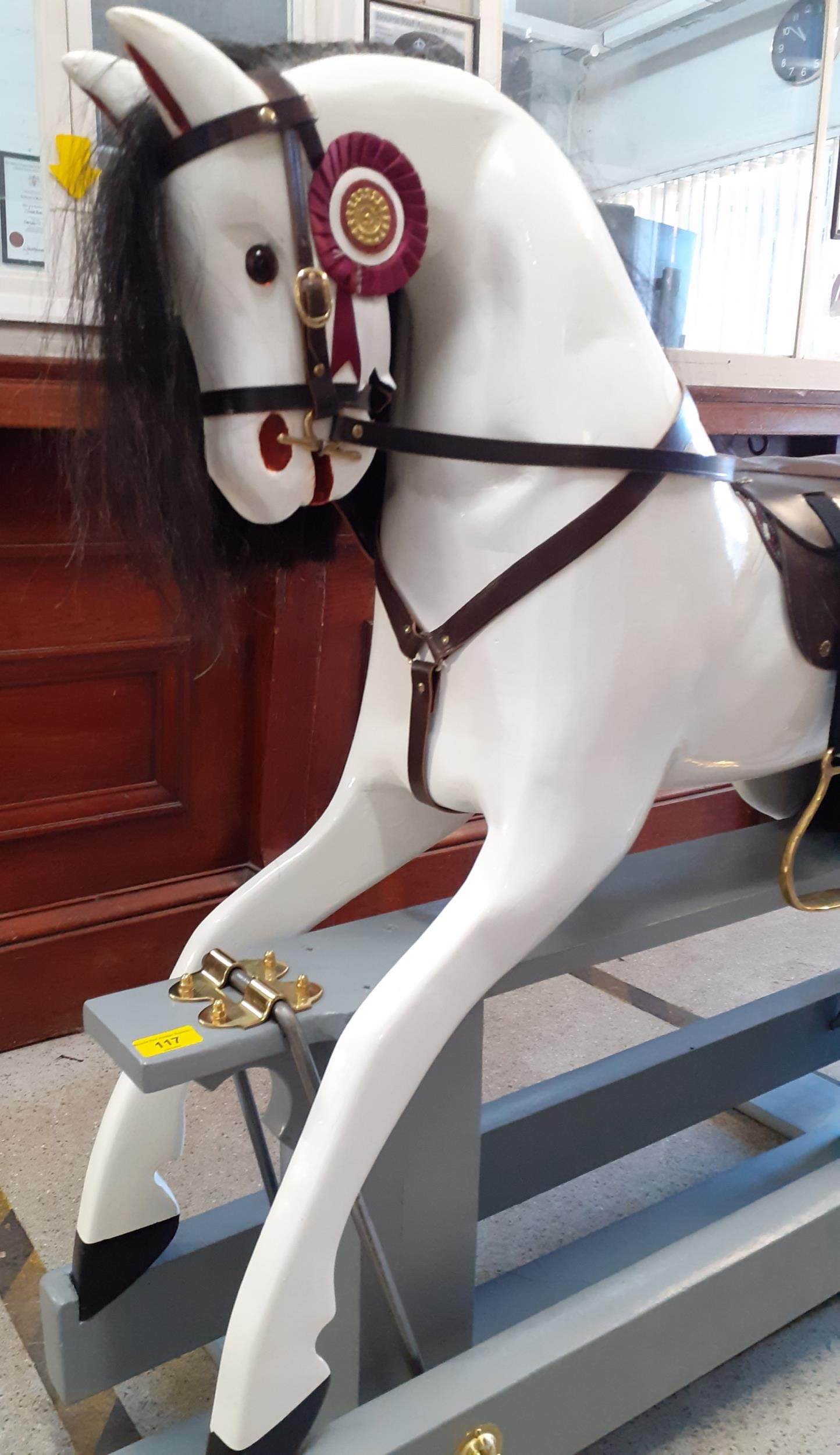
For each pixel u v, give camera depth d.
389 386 0.67
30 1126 1.40
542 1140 1.15
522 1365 0.78
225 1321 0.95
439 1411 0.73
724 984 1.85
